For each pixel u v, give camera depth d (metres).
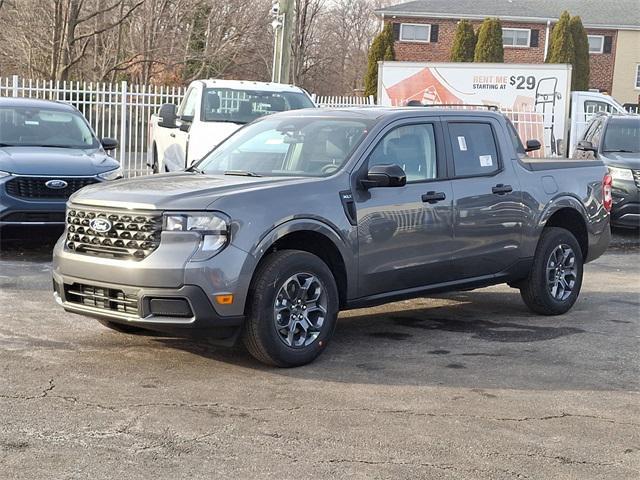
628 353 7.15
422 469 4.61
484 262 7.83
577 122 24.77
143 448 4.79
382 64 26.33
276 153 7.36
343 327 7.92
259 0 39.50
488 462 4.74
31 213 10.55
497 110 8.71
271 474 4.50
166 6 36.47
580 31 41.69
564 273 8.61
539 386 6.16
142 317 6.05
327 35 54.00
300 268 6.35
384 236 6.98
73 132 12.34
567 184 8.62
